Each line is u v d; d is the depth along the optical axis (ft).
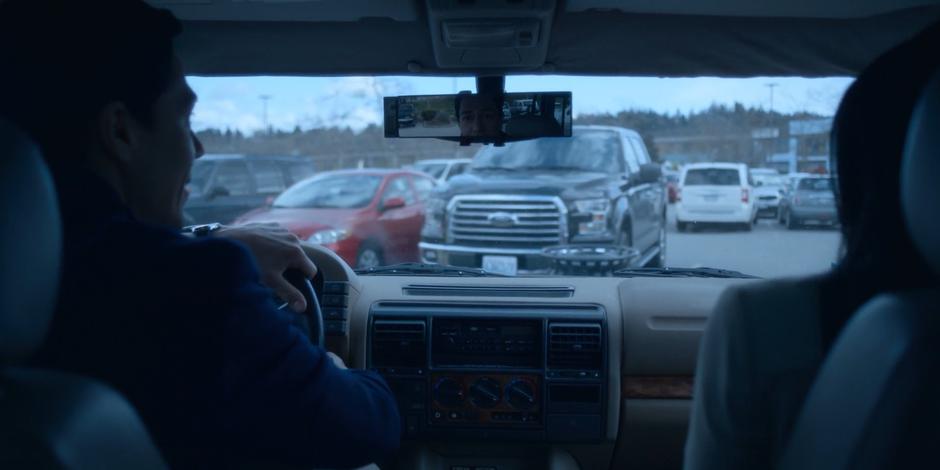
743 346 3.64
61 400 3.09
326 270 9.71
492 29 8.93
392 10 9.43
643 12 9.68
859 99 3.77
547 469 9.80
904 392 2.98
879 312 3.17
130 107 3.97
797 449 3.45
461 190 28.50
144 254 3.75
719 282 9.77
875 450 3.09
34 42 3.81
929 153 3.08
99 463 3.10
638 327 9.40
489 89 10.55
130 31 3.96
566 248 13.82
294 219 30.14
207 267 3.73
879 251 3.61
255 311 3.80
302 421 3.97
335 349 9.68
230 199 40.98
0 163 3.05
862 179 3.75
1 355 3.07
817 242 15.75
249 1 9.14
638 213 29.89
